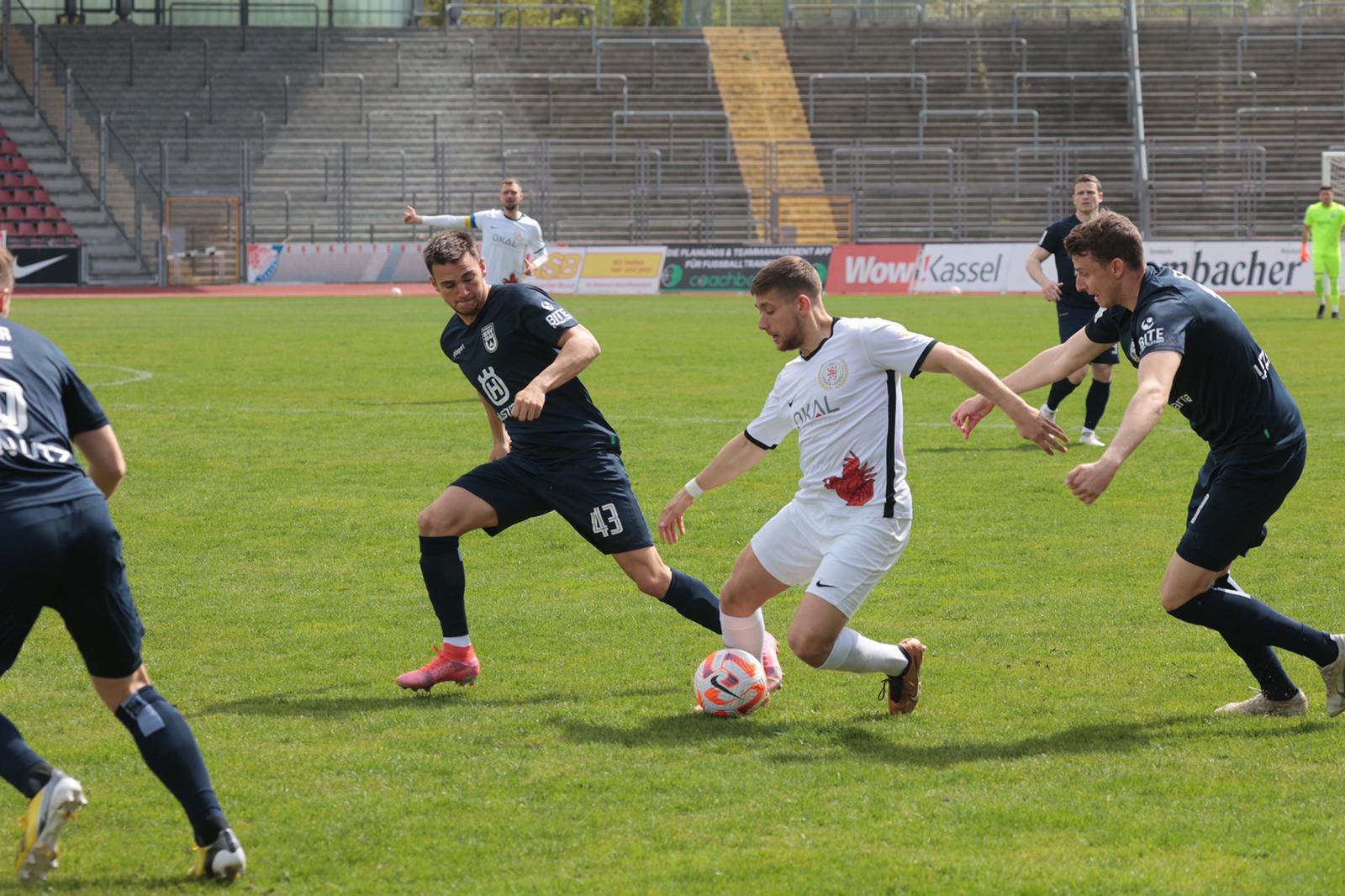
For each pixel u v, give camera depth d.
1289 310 50.69
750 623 10.40
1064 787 8.48
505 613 12.85
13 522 7.00
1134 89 78.38
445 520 10.58
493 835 7.77
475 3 84.88
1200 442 22.83
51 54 76.81
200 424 24.94
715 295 63.38
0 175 69.88
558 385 10.28
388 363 34.88
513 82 79.94
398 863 7.40
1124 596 13.32
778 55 83.31
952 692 10.50
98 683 7.54
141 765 8.92
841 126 79.44
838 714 10.02
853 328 9.65
